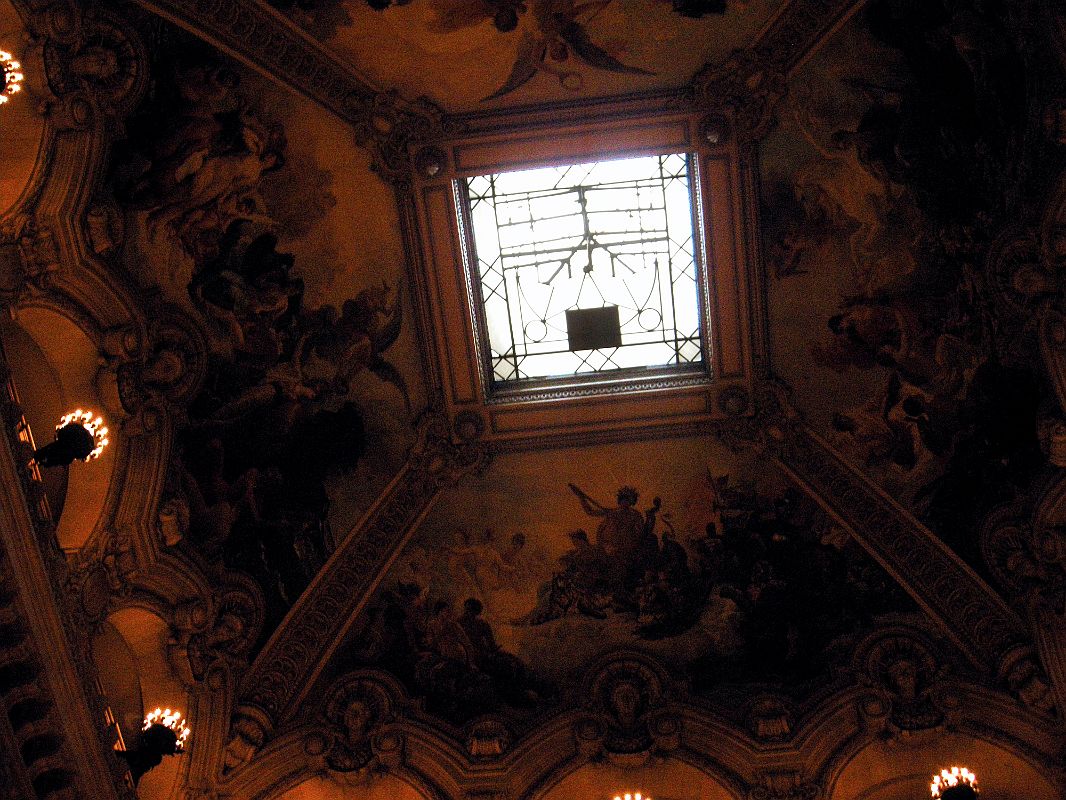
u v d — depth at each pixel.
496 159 14.53
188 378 13.77
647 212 15.48
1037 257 12.69
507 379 16.06
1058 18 11.12
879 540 15.16
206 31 12.47
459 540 15.95
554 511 16.08
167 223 13.35
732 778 14.77
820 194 14.48
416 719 15.20
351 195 14.46
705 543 15.91
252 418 14.62
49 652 11.62
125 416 13.05
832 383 15.30
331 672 15.30
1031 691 14.13
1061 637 14.00
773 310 15.27
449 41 13.36
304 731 14.87
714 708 15.16
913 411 14.85
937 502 14.85
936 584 14.88
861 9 12.90
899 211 14.14
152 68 12.42
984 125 12.78
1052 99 11.64
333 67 13.50
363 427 15.51
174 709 14.04
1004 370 13.80
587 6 13.09
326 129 13.92
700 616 15.76
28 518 11.37
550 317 15.96
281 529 14.97
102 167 12.34
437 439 15.77
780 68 13.73
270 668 14.91
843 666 15.09
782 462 15.56
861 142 13.91
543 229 15.54
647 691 15.38
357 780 14.84
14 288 11.86
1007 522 14.22
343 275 14.90
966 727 14.52
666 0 13.10
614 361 16.06
